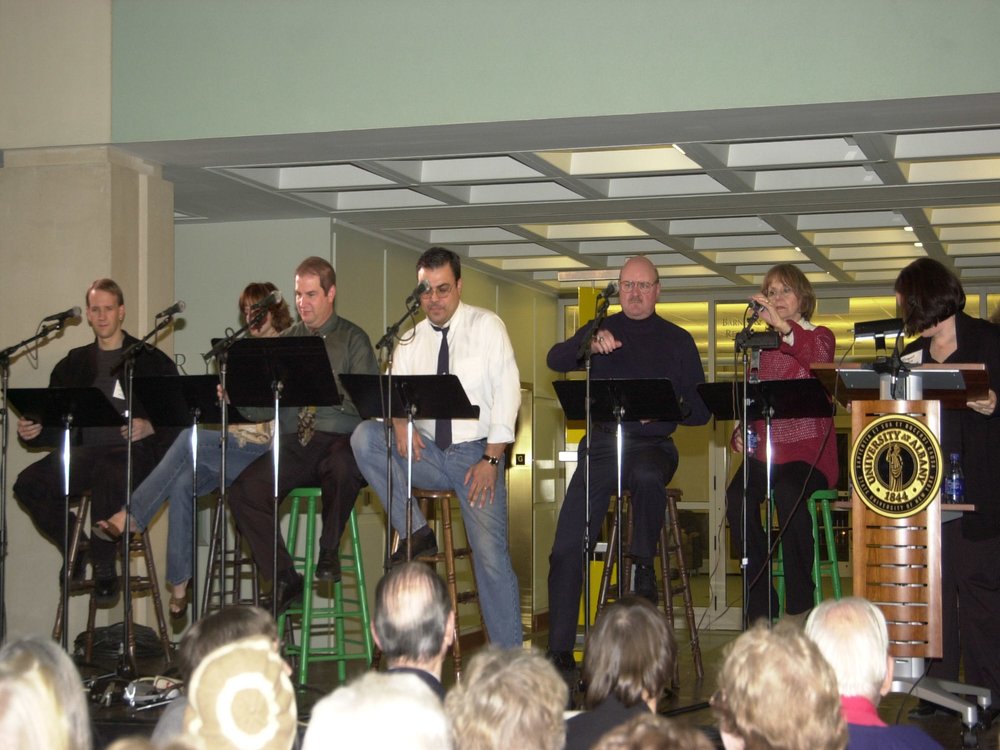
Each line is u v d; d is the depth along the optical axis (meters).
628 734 1.63
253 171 6.71
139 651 6.05
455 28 5.57
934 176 6.59
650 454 5.11
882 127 5.52
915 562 4.20
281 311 6.10
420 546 4.97
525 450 10.64
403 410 4.48
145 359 5.77
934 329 4.56
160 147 6.10
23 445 6.34
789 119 5.40
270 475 5.17
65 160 6.20
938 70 4.97
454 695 2.19
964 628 4.61
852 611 2.56
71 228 6.18
